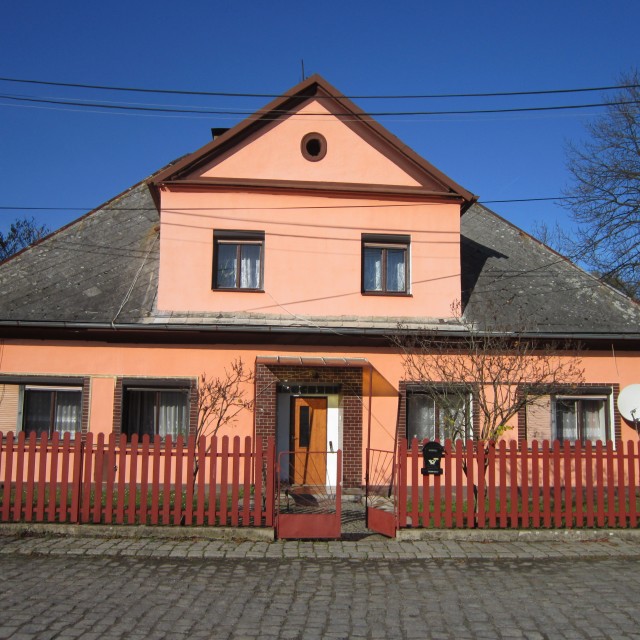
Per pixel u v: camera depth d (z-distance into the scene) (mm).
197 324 13477
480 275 16234
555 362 13891
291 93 14570
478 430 13266
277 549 8836
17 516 9375
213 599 6832
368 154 14812
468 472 9672
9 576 7488
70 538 9125
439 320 14430
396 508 9547
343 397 13898
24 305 13867
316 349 13938
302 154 14656
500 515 9570
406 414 13953
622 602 6805
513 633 5922
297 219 14453
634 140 19562
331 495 12938
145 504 9344
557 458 9664
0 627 5855
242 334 13617
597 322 14797
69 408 13773
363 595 7035
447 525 9578
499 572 7996
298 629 5996
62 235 16328
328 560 8469
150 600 6750
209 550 8680
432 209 14852
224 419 13500
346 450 13773
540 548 9023
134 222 16969
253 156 14547
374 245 14727
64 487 9398
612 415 14391
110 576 7586
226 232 14273
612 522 9648
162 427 13844
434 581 7586
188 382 13609
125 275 14969
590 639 5785
